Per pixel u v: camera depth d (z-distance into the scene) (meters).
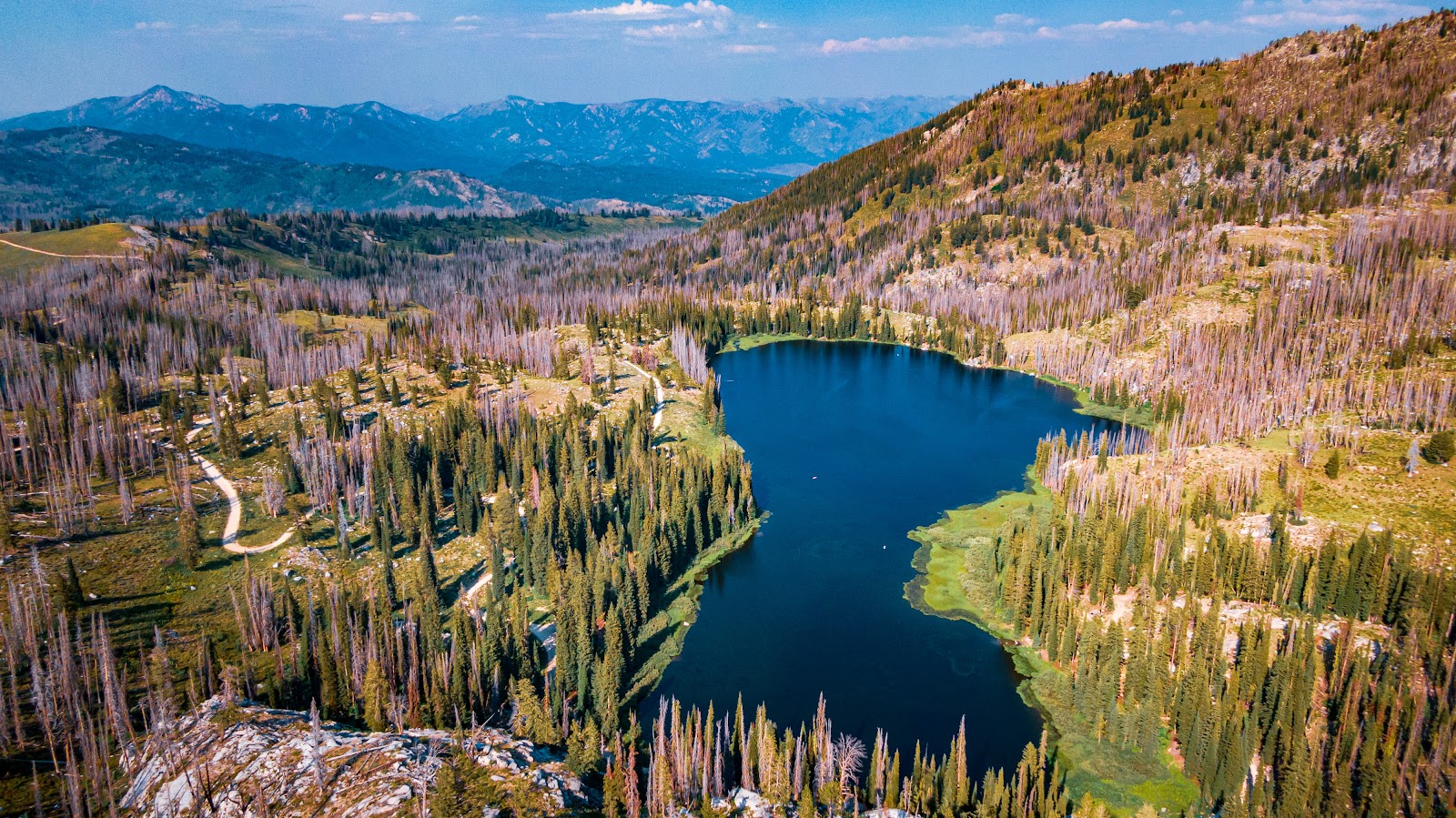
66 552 143.12
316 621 125.25
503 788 90.19
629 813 88.38
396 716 104.75
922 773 95.44
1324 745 96.81
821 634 135.75
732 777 100.69
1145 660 109.44
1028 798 90.69
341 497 169.38
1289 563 130.62
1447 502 140.50
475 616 132.75
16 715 97.88
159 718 99.56
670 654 130.88
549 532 145.00
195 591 138.12
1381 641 114.56
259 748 95.50
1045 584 132.38
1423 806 87.19
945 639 133.50
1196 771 99.94
